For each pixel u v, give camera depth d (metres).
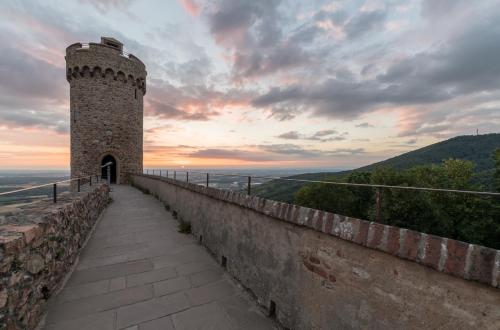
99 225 8.24
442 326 1.78
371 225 2.27
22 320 2.80
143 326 3.26
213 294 4.09
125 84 25.08
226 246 5.01
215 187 5.69
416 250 1.90
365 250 2.33
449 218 15.62
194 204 7.24
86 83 23.33
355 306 2.40
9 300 2.52
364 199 16.31
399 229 2.07
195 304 3.79
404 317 2.01
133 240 6.73
